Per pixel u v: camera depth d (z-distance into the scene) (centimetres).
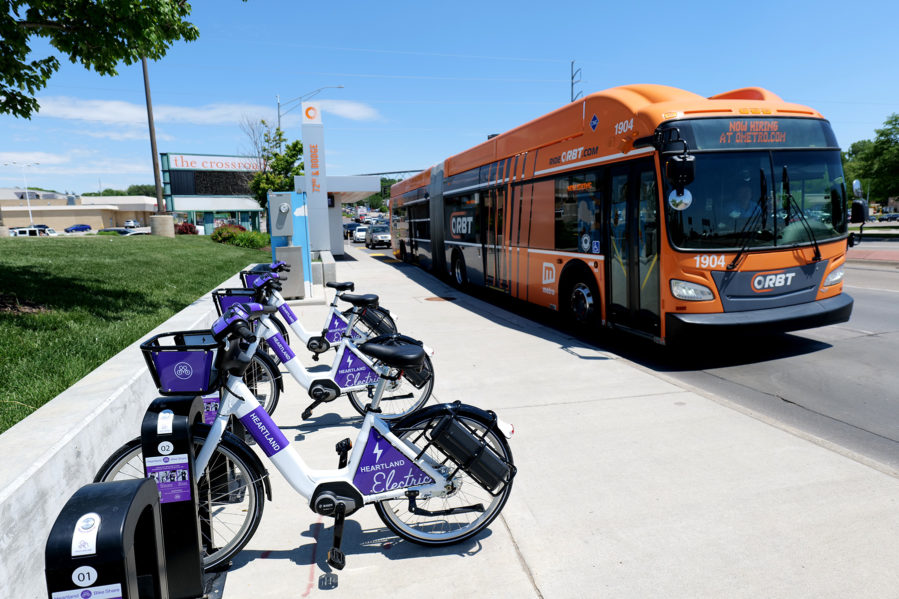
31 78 740
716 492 353
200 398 266
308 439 451
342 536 319
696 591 264
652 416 482
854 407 510
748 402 533
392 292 1360
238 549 283
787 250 640
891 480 361
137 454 264
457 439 291
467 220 1338
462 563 291
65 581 157
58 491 264
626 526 320
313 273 1364
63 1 677
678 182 598
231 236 2422
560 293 888
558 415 491
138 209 8181
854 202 712
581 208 814
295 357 473
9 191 9194
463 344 778
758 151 641
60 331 559
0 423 332
